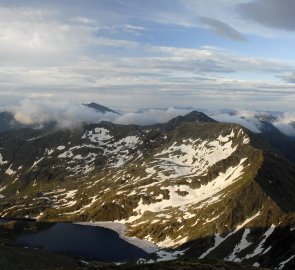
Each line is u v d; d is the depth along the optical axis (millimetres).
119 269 112750
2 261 166375
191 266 113500
